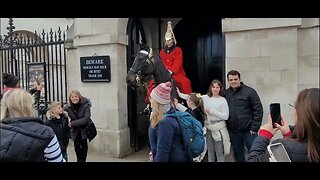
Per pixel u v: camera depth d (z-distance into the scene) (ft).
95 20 21.48
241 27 17.03
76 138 16.25
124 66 21.44
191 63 27.43
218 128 15.11
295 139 5.74
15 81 13.42
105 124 21.30
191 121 8.87
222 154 15.21
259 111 14.74
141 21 25.45
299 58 16.39
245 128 14.99
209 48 26.76
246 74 17.15
